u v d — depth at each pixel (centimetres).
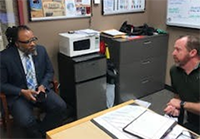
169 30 321
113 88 285
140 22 348
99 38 267
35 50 216
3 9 236
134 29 309
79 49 251
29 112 201
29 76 215
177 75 169
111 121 130
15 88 204
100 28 308
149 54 306
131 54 286
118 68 283
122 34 290
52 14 263
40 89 211
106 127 125
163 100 308
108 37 286
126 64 286
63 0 266
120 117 134
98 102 272
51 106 218
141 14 344
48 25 264
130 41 279
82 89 253
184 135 119
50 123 220
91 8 292
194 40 151
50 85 230
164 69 334
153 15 343
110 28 318
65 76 265
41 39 264
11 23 241
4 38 243
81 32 262
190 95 163
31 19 250
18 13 242
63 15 271
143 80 313
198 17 280
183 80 165
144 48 297
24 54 211
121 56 277
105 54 271
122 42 272
